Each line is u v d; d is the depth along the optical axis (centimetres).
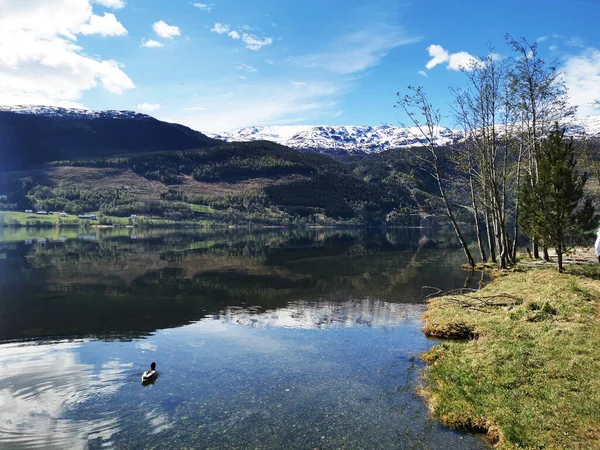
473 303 2336
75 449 984
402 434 1067
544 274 2902
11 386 1370
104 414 1172
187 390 1347
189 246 7750
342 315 2391
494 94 3666
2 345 1850
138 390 1343
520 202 3544
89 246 7594
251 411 1195
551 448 912
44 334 2033
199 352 1747
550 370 1268
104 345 1850
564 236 2959
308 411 1197
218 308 2595
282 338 1948
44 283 3512
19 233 12100
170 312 2495
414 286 3284
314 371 1516
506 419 1050
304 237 11306
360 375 1474
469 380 1299
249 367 1562
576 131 3569
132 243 8475
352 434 1067
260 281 3609
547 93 3397
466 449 995
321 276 3897
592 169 3831
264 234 13012
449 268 4306
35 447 991
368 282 3512
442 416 1137
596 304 1861
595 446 888
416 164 4438
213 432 1074
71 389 1349
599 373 1193
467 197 4662
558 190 2720
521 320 1817
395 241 9338
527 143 3559
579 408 1034
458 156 3925
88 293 3088
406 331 2042
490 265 4138
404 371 1510
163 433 1067
